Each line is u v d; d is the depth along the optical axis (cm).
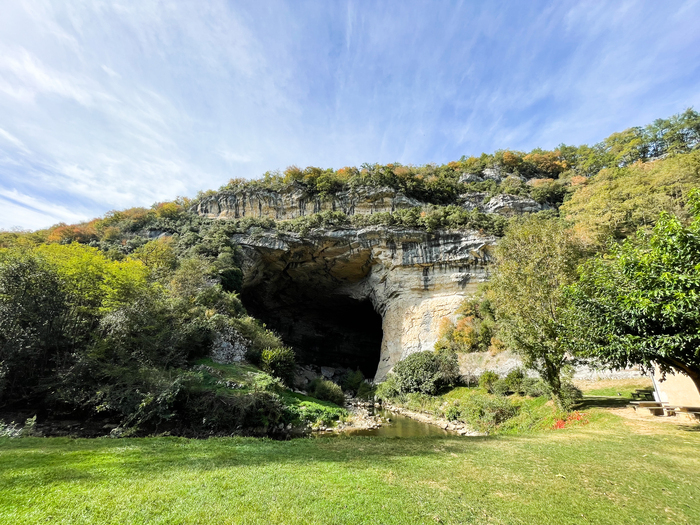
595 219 3025
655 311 945
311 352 6112
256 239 4691
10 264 1964
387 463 845
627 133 6544
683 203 2848
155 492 605
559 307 1588
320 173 5866
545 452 965
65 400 1655
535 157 6844
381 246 4591
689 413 1343
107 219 5844
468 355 3288
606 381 2409
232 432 1620
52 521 488
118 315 1964
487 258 4178
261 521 497
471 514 544
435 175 6334
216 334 2481
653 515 545
